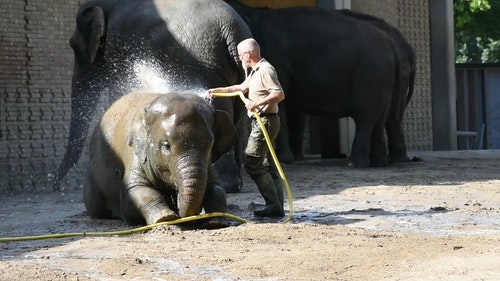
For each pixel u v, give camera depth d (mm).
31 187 21391
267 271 9547
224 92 13539
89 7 19359
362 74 24281
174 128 12328
